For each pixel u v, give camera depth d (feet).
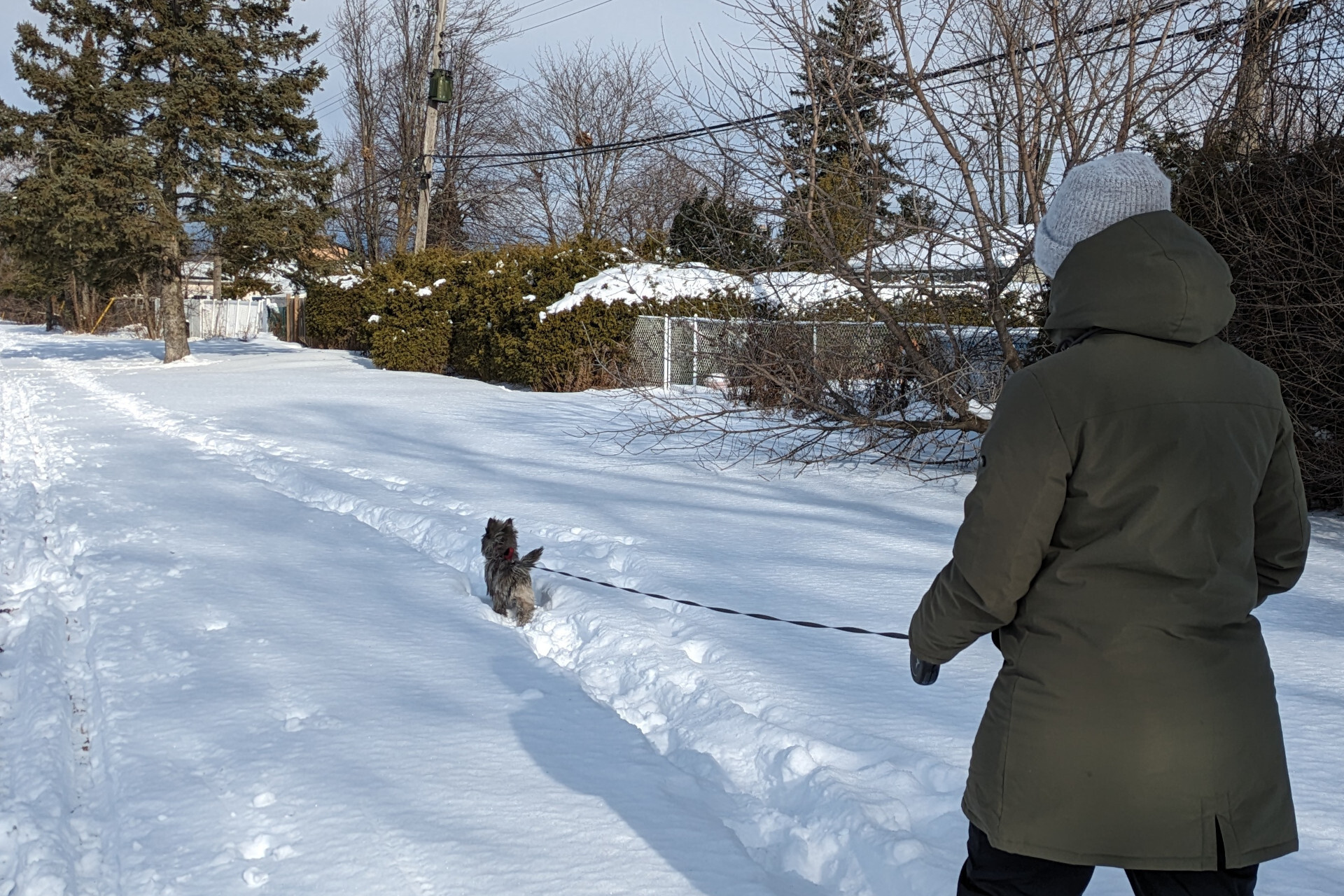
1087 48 32.22
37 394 66.28
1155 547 6.59
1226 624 6.74
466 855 10.55
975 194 31.99
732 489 33.06
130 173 91.86
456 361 84.17
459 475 35.22
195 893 9.87
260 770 12.34
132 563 22.21
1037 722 6.77
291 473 35.17
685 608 19.58
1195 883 6.67
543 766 12.78
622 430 45.91
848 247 34.42
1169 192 7.23
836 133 33.60
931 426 35.09
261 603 19.56
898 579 21.98
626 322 65.46
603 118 135.85
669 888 10.09
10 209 94.94
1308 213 28.32
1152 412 6.63
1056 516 6.79
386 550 24.63
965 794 7.32
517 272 75.82
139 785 11.94
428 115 100.32
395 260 97.81
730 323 41.57
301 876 10.13
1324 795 11.94
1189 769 6.49
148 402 60.03
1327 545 25.98
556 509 29.43
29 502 29.68
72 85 90.58
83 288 178.81
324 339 124.88
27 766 12.51
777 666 16.37
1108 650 6.59
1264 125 30.09
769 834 11.61
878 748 13.12
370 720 13.97
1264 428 6.94
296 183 100.68
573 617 19.43
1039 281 37.37
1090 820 6.60
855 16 32.68
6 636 17.99
